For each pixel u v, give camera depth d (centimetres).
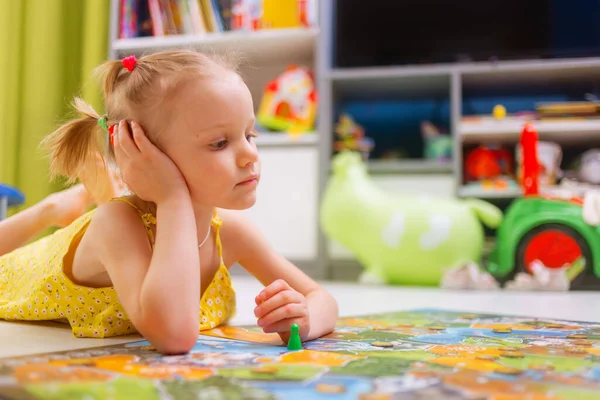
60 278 83
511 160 246
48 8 224
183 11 254
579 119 225
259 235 92
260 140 238
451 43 249
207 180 70
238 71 78
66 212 107
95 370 55
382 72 236
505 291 181
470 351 67
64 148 84
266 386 49
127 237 71
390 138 277
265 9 250
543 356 64
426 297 157
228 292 89
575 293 174
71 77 232
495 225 204
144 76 72
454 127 228
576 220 188
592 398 46
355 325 91
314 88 248
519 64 227
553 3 242
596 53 237
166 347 63
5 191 128
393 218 205
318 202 233
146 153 70
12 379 50
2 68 212
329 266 234
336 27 256
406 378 53
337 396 46
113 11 244
